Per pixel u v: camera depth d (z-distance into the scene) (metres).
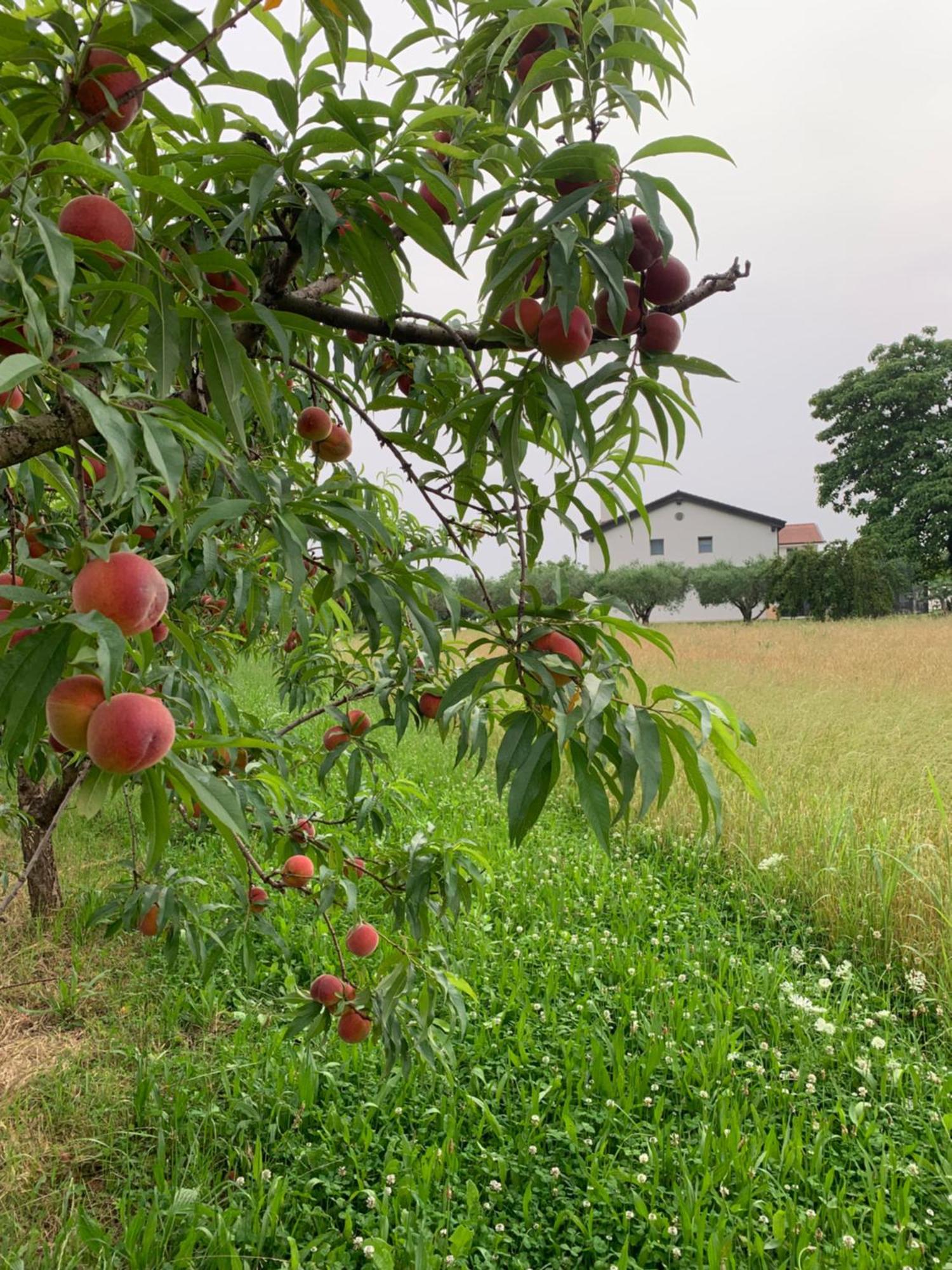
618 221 1.16
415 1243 2.38
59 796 2.43
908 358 39.22
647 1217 2.52
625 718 1.13
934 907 4.32
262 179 1.27
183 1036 3.51
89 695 0.96
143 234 1.20
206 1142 2.88
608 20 1.22
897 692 11.62
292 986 3.84
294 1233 2.49
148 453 0.91
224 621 3.16
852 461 39.94
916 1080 3.22
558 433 1.83
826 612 34.09
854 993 3.98
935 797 6.15
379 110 1.31
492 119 1.91
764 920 4.92
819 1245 2.42
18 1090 3.10
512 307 1.32
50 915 4.42
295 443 2.57
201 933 2.66
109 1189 2.69
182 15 1.04
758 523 50.72
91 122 1.08
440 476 1.86
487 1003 3.83
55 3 1.51
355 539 1.73
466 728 1.18
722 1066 3.29
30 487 1.85
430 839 2.65
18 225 0.96
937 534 36.78
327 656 3.39
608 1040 3.50
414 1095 3.12
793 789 6.62
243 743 1.00
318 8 1.25
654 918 4.86
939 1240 2.52
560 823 6.64
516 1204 2.65
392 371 2.32
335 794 5.90
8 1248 2.38
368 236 1.48
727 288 1.34
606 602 1.26
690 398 1.38
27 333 1.01
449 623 1.74
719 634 24.55
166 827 1.04
